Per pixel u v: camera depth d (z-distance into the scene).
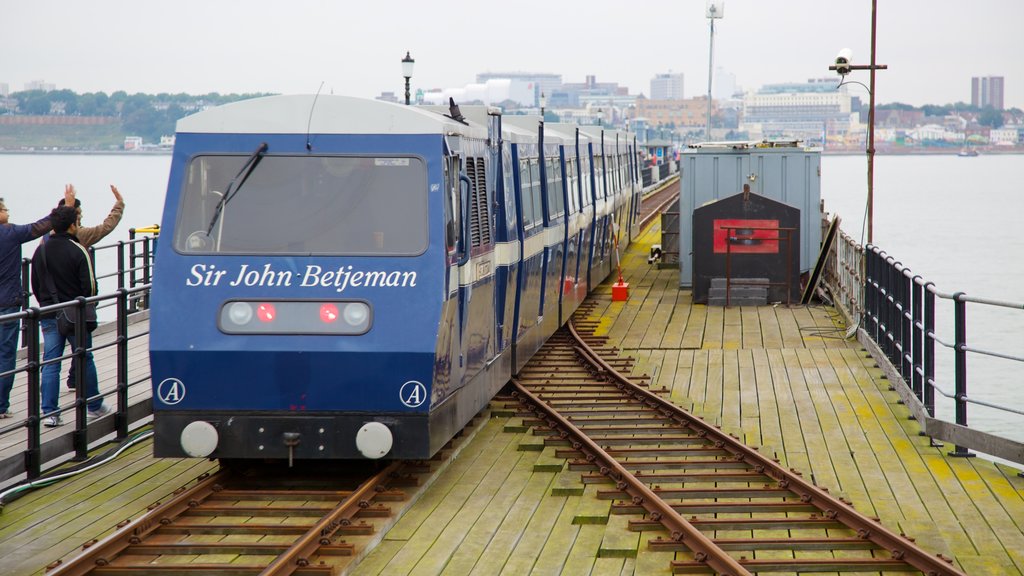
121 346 11.55
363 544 8.06
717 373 15.39
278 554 7.98
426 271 9.22
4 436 10.98
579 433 11.16
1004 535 8.55
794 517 8.95
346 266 9.23
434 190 9.41
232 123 9.62
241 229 9.38
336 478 9.83
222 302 9.18
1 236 11.59
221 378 9.15
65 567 7.35
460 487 9.86
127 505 9.32
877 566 7.77
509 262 12.35
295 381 9.12
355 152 9.51
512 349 13.27
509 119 15.52
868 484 10.00
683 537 8.23
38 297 11.58
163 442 9.27
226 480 9.71
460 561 7.93
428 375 9.09
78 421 10.70
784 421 12.51
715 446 11.29
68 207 11.58
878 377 14.92
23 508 9.24
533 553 8.12
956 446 10.99
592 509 9.13
